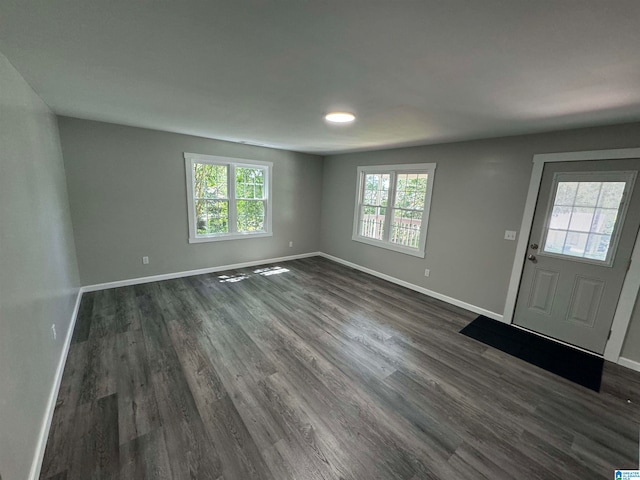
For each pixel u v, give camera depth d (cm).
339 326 312
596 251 268
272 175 530
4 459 112
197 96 221
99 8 110
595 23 106
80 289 360
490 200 339
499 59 140
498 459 161
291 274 494
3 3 105
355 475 148
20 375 137
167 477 142
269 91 203
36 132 216
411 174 435
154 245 415
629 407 205
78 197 346
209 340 272
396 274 463
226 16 115
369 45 133
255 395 202
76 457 151
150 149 389
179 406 189
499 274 338
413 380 226
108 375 217
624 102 189
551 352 274
